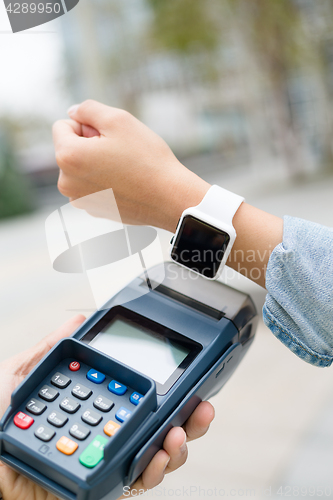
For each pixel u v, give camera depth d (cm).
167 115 501
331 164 458
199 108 501
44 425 45
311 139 462
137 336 53
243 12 417
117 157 51
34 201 404
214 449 130
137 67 452
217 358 51
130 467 43
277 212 310
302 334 48
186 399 47
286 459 122
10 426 45
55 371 50
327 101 455
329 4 424
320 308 46
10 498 52
